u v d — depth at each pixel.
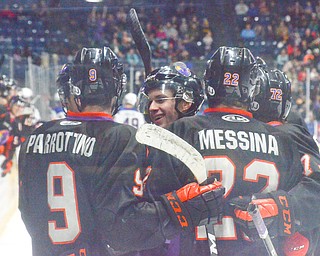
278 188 3.08
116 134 3.04
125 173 2.97
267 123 3.47
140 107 3.64
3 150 3.14
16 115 3.17
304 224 3.08
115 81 3.15
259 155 3.06
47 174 3.07
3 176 3.13
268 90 3.54
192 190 2.91
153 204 2.96
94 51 3.11
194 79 3.58
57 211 3.06
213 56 3.18
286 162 3.12
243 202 2.99
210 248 2.99
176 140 2.82
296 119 4.02
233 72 3.13
